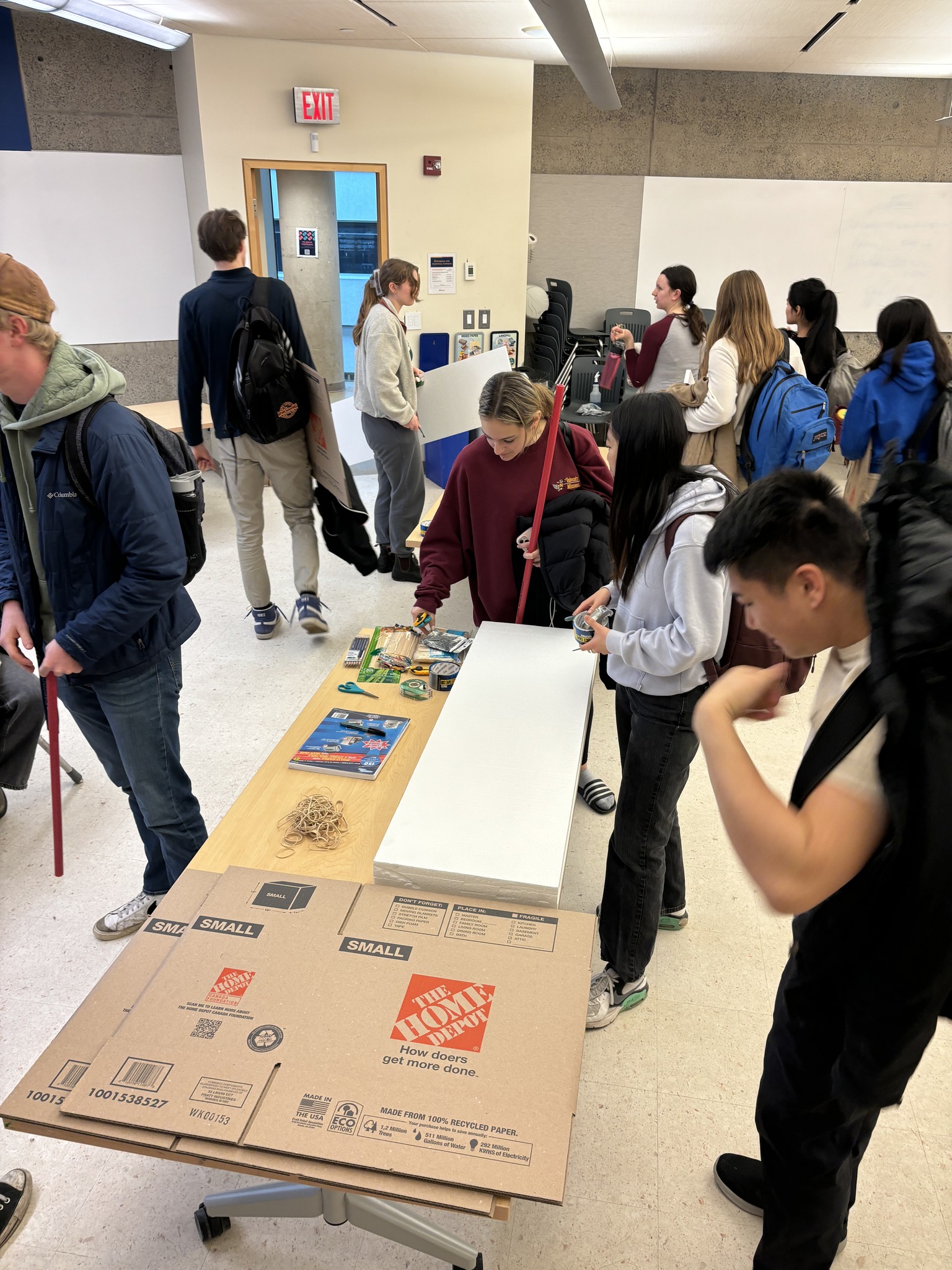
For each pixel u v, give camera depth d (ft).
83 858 8.84
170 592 6.09
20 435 5.87
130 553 5.91
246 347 11.36
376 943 4.43
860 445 10.83
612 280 24.48
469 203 20.52
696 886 8.45
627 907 6.51
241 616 14.11
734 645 5.53
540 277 24.56
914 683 2.70
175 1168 5.98
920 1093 6.46
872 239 23.75
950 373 10.32
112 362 20.44
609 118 22.90
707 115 22.86
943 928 2.98
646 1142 6.07
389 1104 3.65
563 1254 5.40
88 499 5.85
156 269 20.34
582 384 21.88
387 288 13.75
